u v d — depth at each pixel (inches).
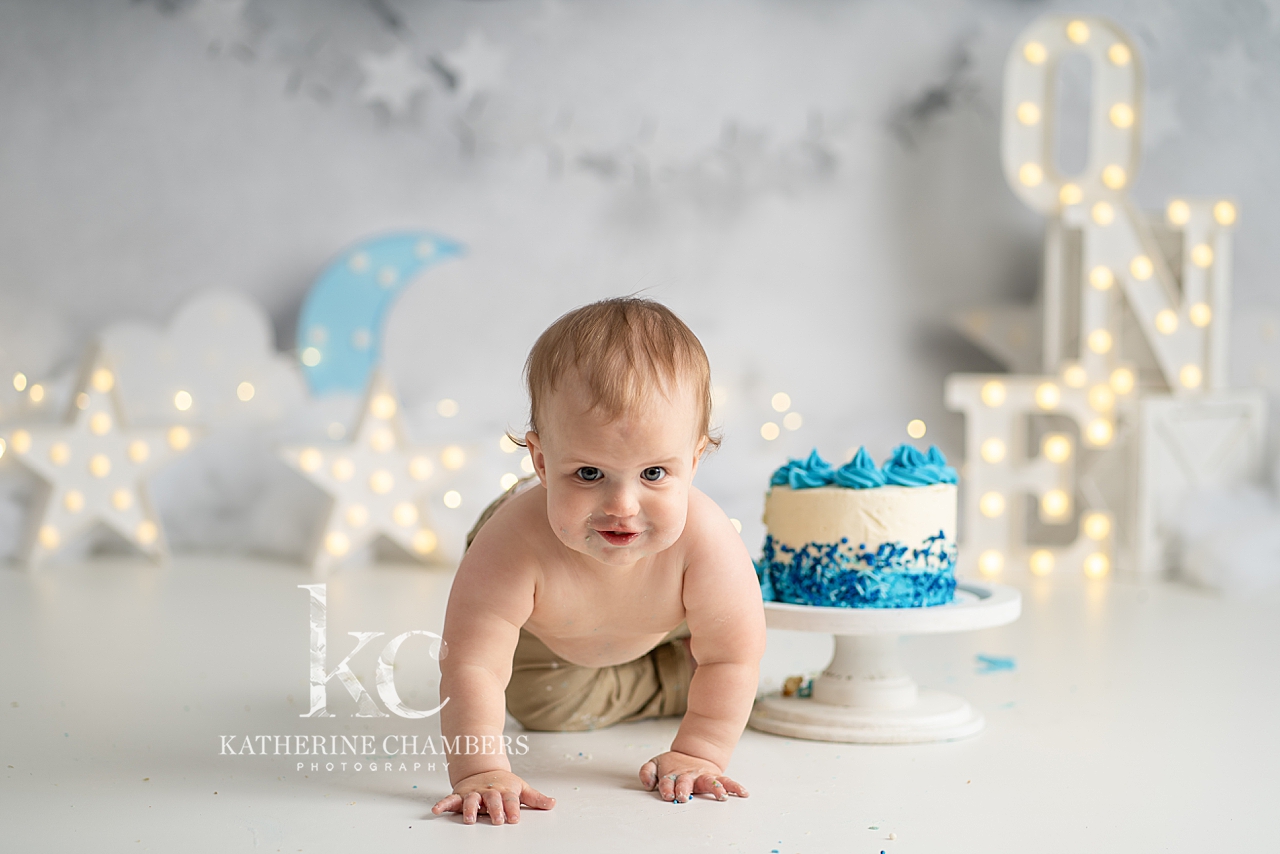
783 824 53.2
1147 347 132.3
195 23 149.5
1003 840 51.3
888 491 67.2
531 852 49.8
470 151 153.2
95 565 130.0
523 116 153.6
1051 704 74.9
